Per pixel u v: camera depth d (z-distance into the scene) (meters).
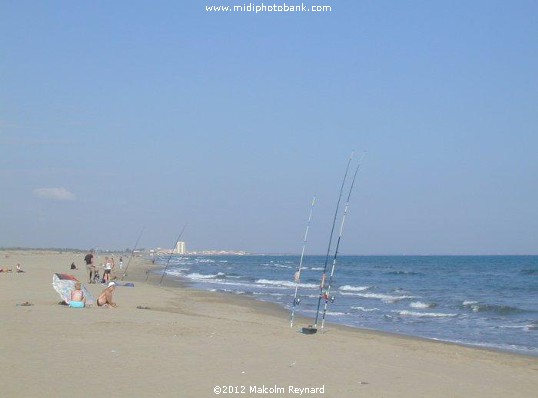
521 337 18.59
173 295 29.73
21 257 100.69
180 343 12.29
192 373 9.52
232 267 92.44
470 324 21.91
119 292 29.00
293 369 10.20
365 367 10.73
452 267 97.00
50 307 18.66
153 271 68.12
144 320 15.98
